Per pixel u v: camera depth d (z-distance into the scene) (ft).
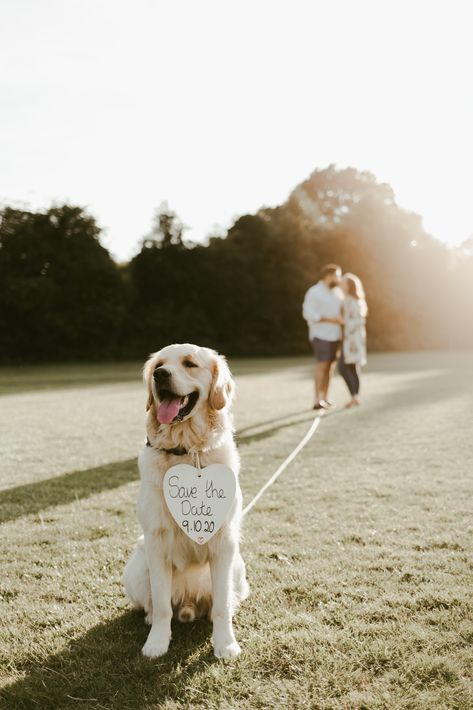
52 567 12.51
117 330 128.88
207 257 135.54
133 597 10.28
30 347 123.95
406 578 11.41
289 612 10.17
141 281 135.74
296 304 141.90
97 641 9.50
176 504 9.72
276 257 144.46
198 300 136.67
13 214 123.13
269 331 141.49
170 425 10.21
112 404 41.73
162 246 134.00
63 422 33.12
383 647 8.90
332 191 179.52
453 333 171.94
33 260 123.54
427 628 9.46
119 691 8.16
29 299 118.01
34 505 16.99
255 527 14.65
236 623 10.04
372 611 10.06
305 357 132.77
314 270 147.02
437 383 51.24
